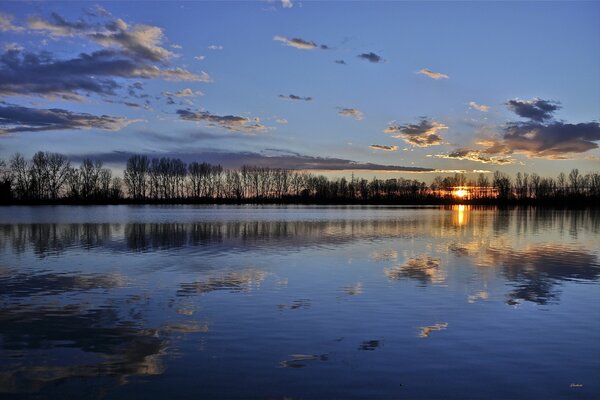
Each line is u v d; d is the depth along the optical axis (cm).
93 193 13412
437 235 3822
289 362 970
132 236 3594
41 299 1496
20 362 973
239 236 3634
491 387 858
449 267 2120
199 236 3616
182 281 1780
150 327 1202
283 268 2078
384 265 2172
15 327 1202
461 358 994
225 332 1159
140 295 1551
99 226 4662
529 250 2784
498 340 1108
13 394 832
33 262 2248
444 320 1267
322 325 1218
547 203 16112
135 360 981
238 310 1362
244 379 888
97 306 1409
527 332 1168
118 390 846
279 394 829
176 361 975
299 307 1398
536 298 1519
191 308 1386
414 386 860
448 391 841
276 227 4638
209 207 12544
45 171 12619
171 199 15088
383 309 1375
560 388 855
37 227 4516
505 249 2834
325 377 897
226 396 823
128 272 1970
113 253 2584
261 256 2469
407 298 1513
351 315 1311
